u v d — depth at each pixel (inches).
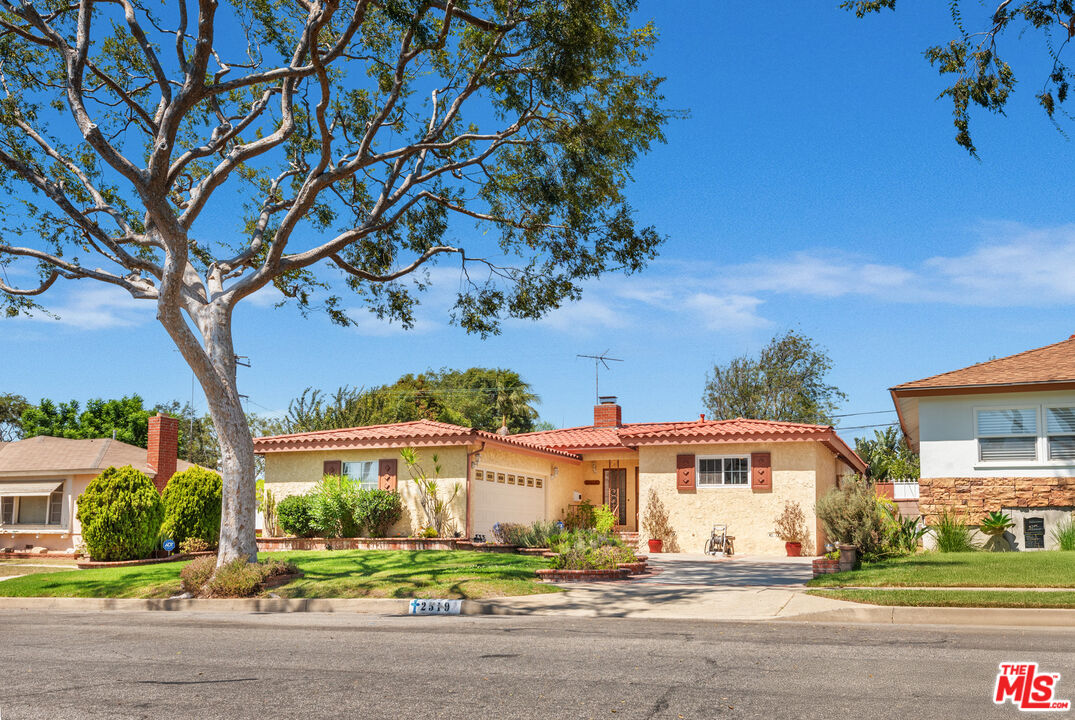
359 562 706.2
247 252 702.5
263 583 589.9
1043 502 714.8
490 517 952.3
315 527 914.7
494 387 2269.9
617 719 220.2
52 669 307.3
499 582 573.3
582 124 654.5
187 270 658.8
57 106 715.4
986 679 268.1
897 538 685.9
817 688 256.1
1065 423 717.3
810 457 929.5
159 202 544.1
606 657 315.3
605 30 607.8
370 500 909.2
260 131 754.2
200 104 751.7
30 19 548.1
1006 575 513.7
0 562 1044.5
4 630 443.8
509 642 358.0
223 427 617.0
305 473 995.9
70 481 1132.5
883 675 275.4
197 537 926.4
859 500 668.1
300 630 414.0
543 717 222.7
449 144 685.3
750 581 605.9
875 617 434.0
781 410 1908.2
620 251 706.2
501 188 739.4
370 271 812.0
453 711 229.8
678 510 976.9
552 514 1109.1
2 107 678.5
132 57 715.4
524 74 629.9
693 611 474.9
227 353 626.2
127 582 657.0
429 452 930.1
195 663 314.7
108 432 1860.2
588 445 1116.5
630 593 544.4
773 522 934.4
